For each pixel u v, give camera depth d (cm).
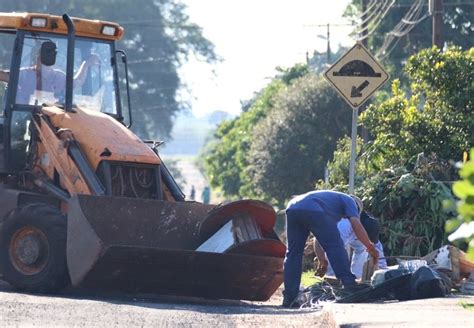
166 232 3531
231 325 2722
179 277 3419
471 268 3612
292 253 3388
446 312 2827
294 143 10350
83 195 3403
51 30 3950
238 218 3562
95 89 4025
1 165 3825
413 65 5319
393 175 4575
